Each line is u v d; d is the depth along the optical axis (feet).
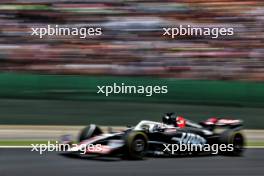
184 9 241.55
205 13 242.99
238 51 226.17
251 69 221.25
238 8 246.27
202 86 196.24
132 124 184.96
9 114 172.45
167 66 217.15
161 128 107.96
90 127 108.58
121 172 84.23
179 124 113.70
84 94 182.09
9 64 205.36
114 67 211.82
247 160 109.81
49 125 176.04
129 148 97.96
